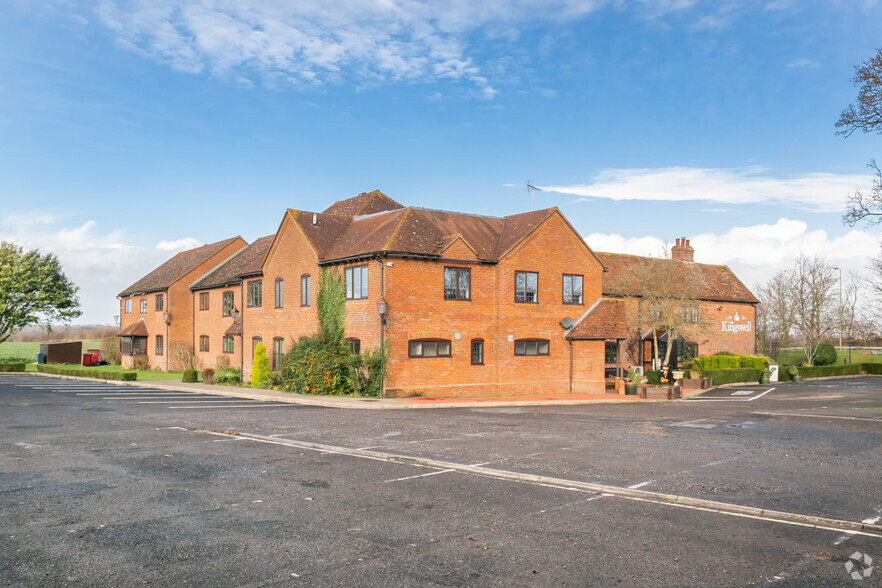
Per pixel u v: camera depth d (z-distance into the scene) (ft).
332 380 92.89
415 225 96.94
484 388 98.27
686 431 58.59
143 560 24.14
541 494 34.42
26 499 32.94
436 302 94.84
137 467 41.04
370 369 89.92
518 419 67.87
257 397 92.89
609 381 114.32
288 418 67.62
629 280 131.03
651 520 29.60
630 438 53.93
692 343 146.92
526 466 41.52
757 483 36.81
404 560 24.22
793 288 175.83
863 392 111.34
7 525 28.43
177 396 95.81
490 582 22.16
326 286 100.32
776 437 54.85
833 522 28.96
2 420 65.31
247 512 30.60
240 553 24.94
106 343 204.54
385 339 90.27
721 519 29.89
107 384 122.42
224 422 63.87
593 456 45.21
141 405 81.61
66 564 23.70
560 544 26.12
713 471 40.16
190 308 163.84
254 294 124.57
